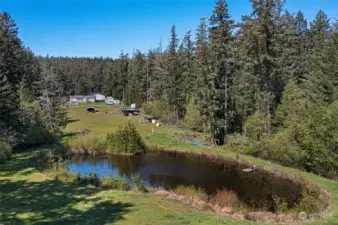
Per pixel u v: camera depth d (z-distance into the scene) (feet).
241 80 101.76
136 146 91.86
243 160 78.38
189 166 77.00
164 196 44.68
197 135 114.83
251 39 86.17
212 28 102.83
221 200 48.29
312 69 105.40
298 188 56.90
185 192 52.26
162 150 96.12
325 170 58.90
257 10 84.43
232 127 108.27
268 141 77.77
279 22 88.84
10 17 142.20
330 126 56.59
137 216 31.60
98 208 33.94
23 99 113.50
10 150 66.49
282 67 95.45
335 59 89.45
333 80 85.87
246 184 60.85
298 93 87.30
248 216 38.60
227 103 103.60
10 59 137.39
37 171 52.90
